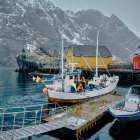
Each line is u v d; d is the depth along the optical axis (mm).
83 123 12773
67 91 21359
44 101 24328
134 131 13898
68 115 14773
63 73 21828
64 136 12633
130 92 15781
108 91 25359
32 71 80938
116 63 59438
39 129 11633
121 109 15211
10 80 52531
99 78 26203
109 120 16672
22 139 12180
